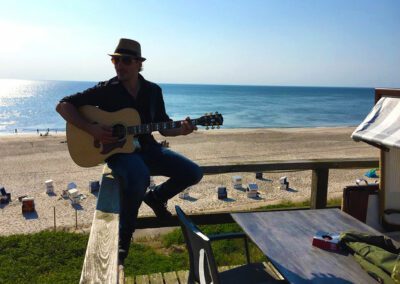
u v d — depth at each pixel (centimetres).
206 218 437
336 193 2027
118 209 260
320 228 314
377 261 239
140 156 359
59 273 864
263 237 293
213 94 19412
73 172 2706
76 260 947
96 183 2219
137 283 435
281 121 7788
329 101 15125
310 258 259
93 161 355
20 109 12494
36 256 959
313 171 463
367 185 427
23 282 809
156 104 373
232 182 2411
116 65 342
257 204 1952
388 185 419
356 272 241
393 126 363
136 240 1173
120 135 352
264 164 443
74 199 1986
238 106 11606
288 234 300
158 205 386
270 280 303
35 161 3078
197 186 2302
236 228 1055
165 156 364
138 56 341
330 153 3447
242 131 5222
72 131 355
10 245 1031
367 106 12825
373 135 370
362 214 424
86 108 353
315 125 7175
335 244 272
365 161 464
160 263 834
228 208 1883
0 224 1703
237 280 303
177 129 371
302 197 2095
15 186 2338
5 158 3198
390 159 414
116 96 351
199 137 4409
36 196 2139
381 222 421
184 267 803
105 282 158
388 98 399
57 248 1012
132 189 321
